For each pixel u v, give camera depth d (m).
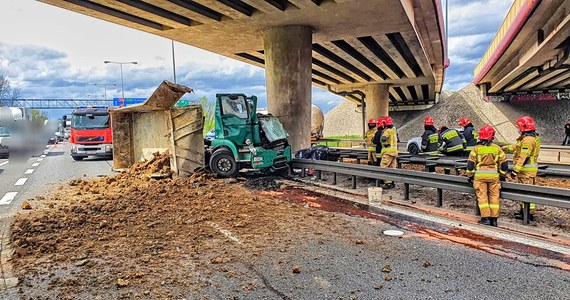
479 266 4.83
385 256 5.18
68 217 6.95
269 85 15.99
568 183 11.33
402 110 59.78
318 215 7.35
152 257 5.12
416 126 50.00
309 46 16.09
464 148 11.40
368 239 5.92
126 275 4.53
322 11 14.06
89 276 4.50
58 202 8.50
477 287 4.23
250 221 6.87
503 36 24.81
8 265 4.83
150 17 14.52
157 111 12.93
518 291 4.14
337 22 15.52
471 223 6.79
